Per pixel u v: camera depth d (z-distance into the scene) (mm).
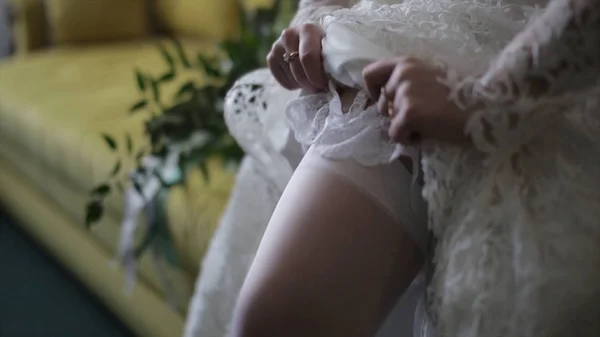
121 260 1201
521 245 399
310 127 501
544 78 394
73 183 1363
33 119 1483
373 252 441
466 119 397
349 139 450
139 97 1510
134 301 1216
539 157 418
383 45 449
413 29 457
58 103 1512
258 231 723
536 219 406
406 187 455
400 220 450
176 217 1021
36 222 1605
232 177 1056
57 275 1548
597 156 411
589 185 407
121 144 1233
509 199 410
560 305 397
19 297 1459
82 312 1407
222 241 780
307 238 438
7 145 1684
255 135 658
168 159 1053
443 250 432
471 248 415
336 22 481
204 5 1959
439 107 397
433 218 431
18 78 1727
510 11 466
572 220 404
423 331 488
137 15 2078
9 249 1658
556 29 377
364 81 435
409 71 407
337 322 432
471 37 450
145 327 1192
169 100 1428
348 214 439
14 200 1717
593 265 400
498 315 407
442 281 431
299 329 427
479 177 422
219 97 1076
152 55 1895
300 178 468
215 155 1073
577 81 399
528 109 393
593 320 410
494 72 400
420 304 506
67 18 1971
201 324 792
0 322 1367
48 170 1479
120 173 1155
